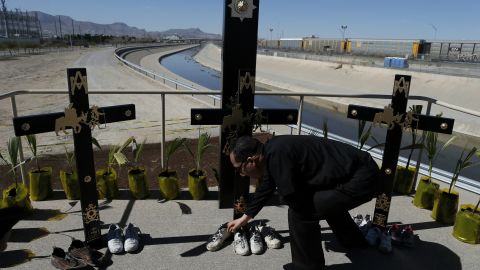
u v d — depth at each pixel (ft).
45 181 11.99
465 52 163.12
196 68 181.27
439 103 12.61
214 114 10.59
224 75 10.56
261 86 141.49
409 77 10.29
